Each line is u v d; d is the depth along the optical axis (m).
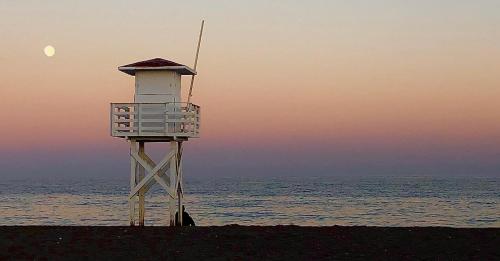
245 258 26.72
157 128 35.19
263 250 28.17
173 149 36.22
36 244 29.05
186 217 40.53
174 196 36.34
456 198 120.81
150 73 35.53
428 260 26.50
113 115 35.19
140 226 35.06
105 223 69.06
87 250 28.00
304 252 27.84
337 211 87.38
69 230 32.72
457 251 28.05
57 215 80.25
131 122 35.16
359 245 29.17
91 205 100.56
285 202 110.06
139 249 28.23
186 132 35.34
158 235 31.19
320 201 112.69
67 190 181.25
